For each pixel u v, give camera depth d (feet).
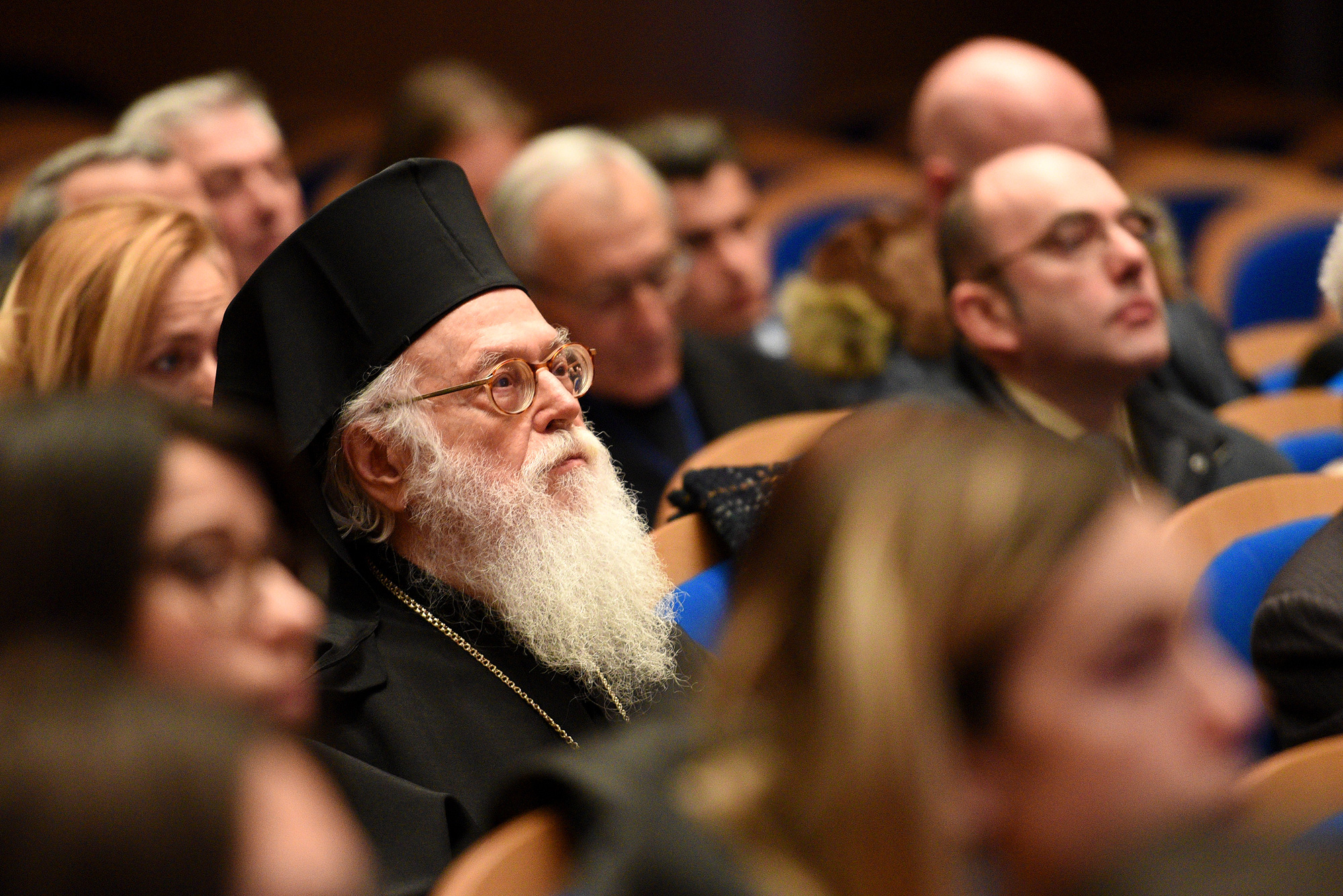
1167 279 46.26
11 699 8.91
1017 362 35.83
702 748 12.75
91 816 7.89
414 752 24.02
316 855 8.39
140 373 27.96
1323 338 50.01
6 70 94.43
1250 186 83.05
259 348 25.59
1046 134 46.29
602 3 115.55
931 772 11.16
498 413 25.44
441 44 110.83
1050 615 11.48
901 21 125.90
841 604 11.60
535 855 15.25
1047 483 11.85
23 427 13.52
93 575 13.10
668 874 11.43
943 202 47.73
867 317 44.78
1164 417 37.40
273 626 14.90
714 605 28.14
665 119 57.00
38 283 28.12
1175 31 136.87
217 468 14.78
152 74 102.37
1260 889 7.00
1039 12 131.85
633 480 41.52
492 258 26.30
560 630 25.34
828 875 11.36
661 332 41.37
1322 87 138.10
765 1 120.57
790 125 121.80
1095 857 11.41
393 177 25.63
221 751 8.39
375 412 25.41
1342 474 31.37
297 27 106.32
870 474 12.17
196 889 7.92
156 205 29.53
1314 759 19.81
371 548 26.17
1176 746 11.55
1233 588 28.53
